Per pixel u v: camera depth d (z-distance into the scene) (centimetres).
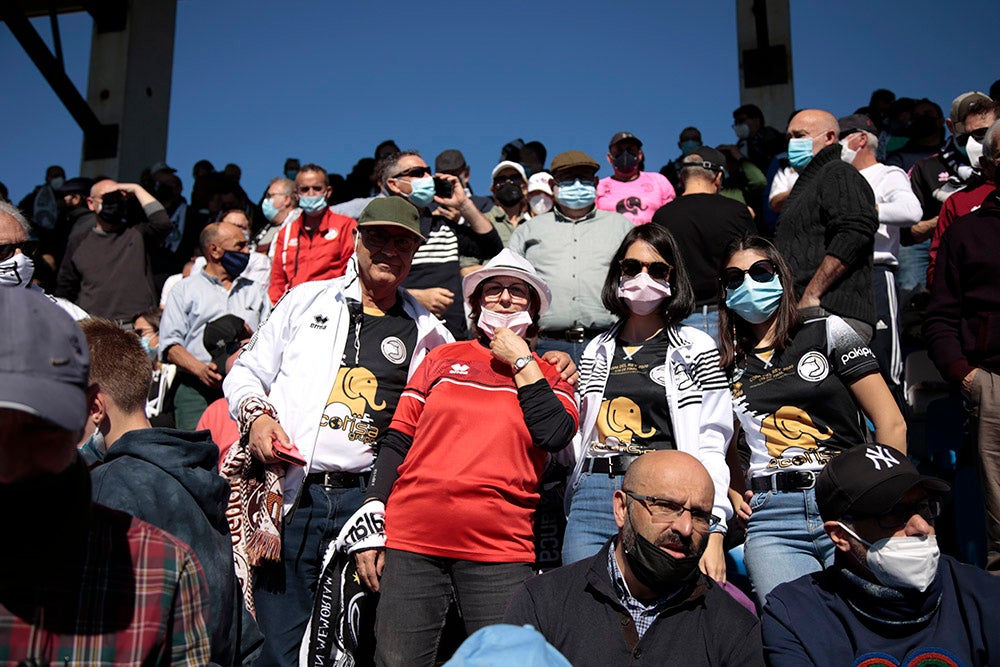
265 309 689
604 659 296
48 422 166
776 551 373
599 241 557
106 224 819
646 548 296
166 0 1484
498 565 342
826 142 534
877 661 279
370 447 389
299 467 380
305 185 627
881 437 372
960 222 438
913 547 280
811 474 375
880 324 547
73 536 184
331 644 358
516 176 737
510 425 353
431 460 352
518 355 362
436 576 344
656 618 301
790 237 507
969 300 428
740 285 395
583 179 569
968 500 475
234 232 698
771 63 1180
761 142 915
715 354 395
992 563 406
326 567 365
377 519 354
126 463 262
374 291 413
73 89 1334
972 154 559
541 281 395
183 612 197
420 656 339
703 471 305
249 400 383
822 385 383
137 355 284
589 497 379
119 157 1377
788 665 284
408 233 402
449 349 381
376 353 401
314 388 391
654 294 398
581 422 397
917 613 282
